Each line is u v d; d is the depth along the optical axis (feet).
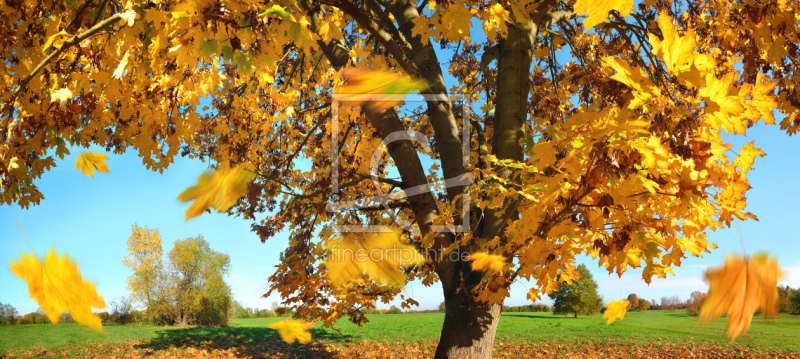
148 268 71.10
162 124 11.89
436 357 12.80
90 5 8.75
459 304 12.72
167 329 63.82
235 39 6.24
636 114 4.87
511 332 68.59
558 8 18.10
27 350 45.78
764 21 11.79
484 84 23.03
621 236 6.95
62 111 9.38
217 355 42.04
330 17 9.23
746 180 6.44
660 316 95.35
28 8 8.20
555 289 9.07
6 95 8.43
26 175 9.68
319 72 21.11
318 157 24.16
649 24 16.33
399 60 10.98
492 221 12.35
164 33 6.69
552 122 18.98
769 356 40.86
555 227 6.86
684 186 5.67
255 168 19.19
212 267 76.23
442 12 8.94
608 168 5.19
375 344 52.70
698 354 43.52
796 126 14.23
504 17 9.49
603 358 44.11
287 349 46.39
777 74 14.24
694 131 5.57
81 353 43.80
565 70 22.44
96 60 8.08
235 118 19.60
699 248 7.00
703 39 16.14
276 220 19.44
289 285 14.20
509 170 12.23
